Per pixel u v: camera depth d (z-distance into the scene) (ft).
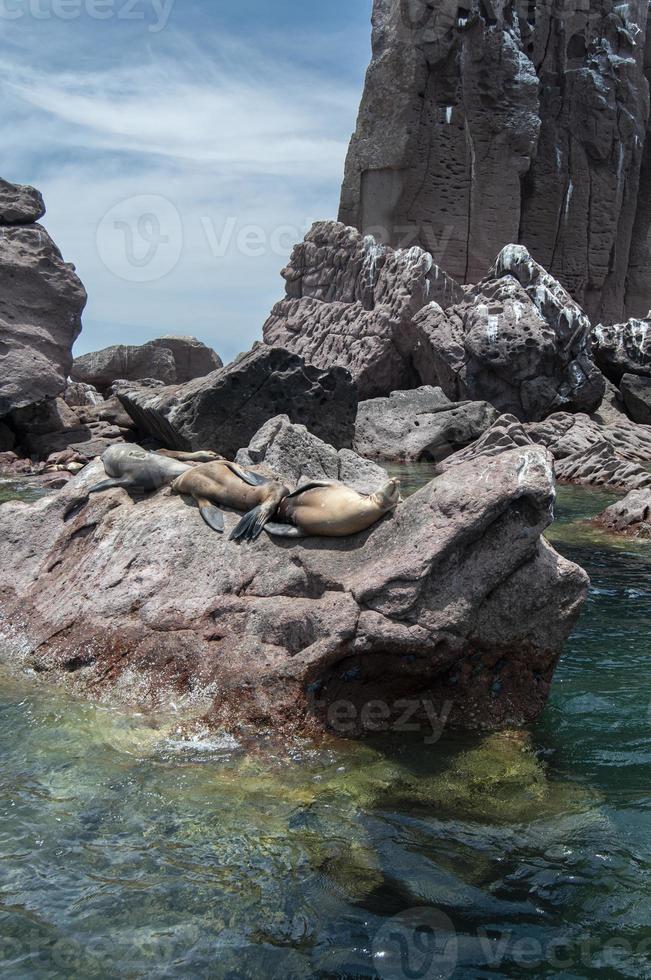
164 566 21.77
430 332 83.25
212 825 14.99
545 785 16.85
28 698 20.04
